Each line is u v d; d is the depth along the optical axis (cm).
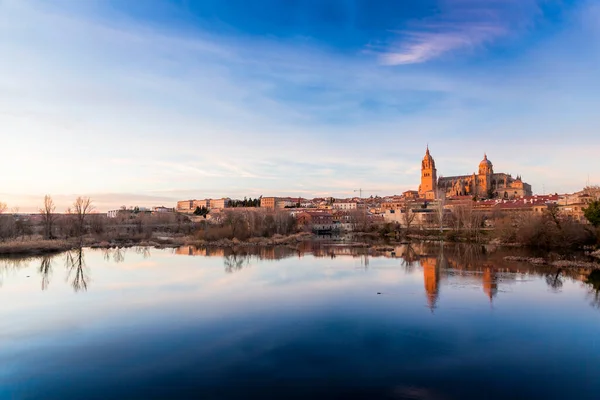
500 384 2922
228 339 3831
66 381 2997
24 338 3916
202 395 2777
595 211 10881
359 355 3428
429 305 4988
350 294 5616
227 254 11069
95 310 4900
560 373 3092
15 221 18338
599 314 4581
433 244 14050
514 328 4103
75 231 16525
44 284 6600
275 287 6141
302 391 2819
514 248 11838
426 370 3141
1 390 2877
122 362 3328
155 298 5491
